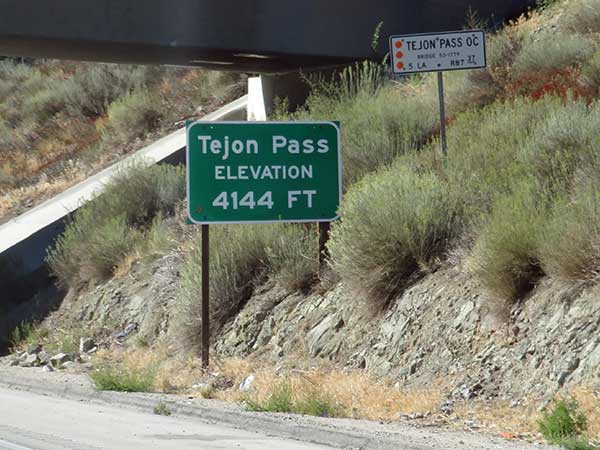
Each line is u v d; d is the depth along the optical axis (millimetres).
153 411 17703
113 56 34594
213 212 21484
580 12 30297
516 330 16766
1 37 30109
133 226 32844
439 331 18125
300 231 24344
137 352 25344
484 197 20609
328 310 21328
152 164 34969
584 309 15859
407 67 21594
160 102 49562
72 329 28938
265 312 22938
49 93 59188
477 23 36188
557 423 13500
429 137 26812
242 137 21672
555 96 24609
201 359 22562
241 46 32906
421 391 17062
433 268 19797
